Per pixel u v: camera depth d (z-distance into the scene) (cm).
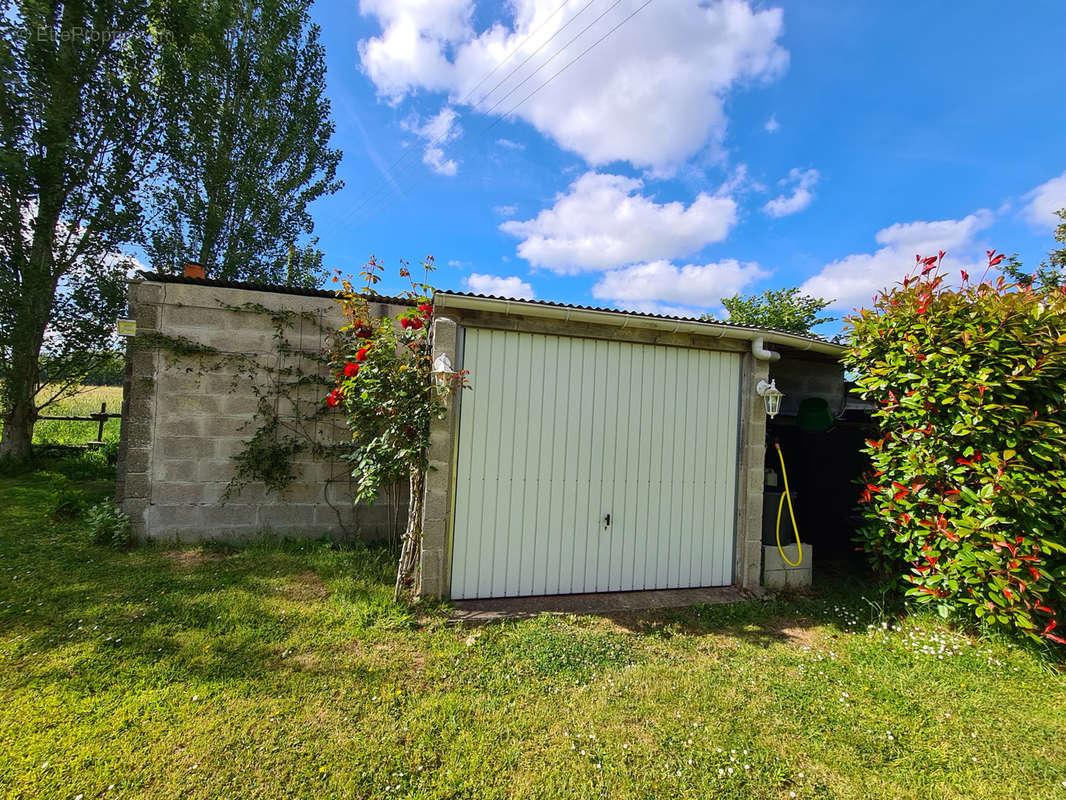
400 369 404
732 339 482
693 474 476
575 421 441
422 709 264
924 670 325
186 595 389
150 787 202
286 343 548
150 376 507
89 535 512
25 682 268
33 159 773
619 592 452
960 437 373
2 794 193
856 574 542
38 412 898
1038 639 328
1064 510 331
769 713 272
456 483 411
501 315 419
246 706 258
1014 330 347
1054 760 239
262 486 539
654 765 229
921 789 219
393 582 434
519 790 211
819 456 618
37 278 796
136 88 870
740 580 479
